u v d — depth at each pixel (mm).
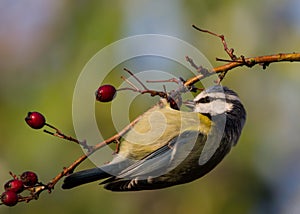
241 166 12398
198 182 12484
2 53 12156
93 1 11828
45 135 11125
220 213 12367
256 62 7402
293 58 7336
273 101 12281
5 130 11414
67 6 12117
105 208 11789
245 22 11984
